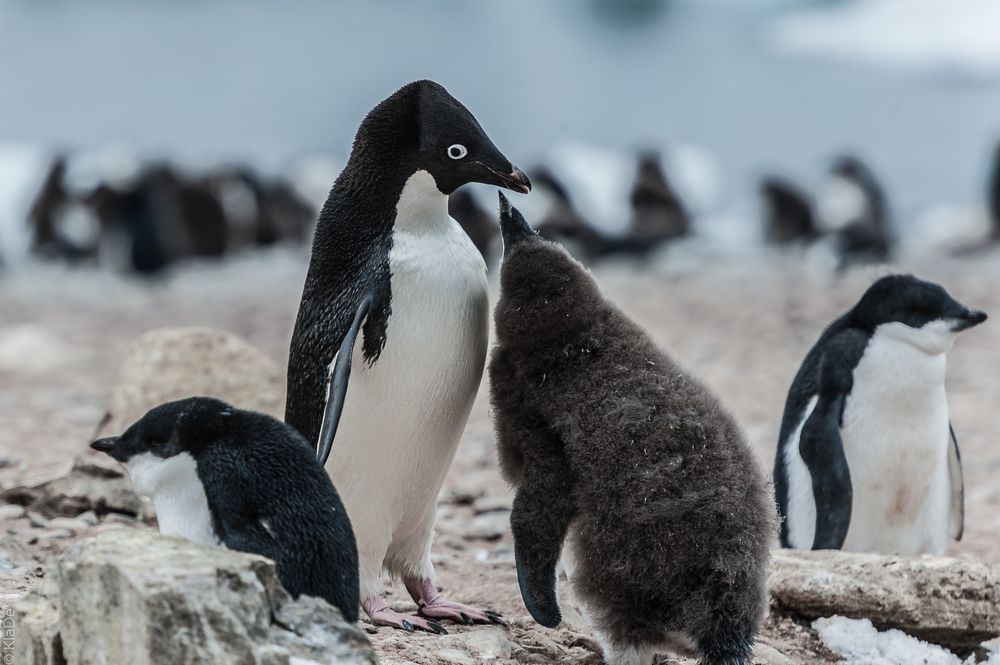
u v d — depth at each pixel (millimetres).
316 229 9492
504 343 8500
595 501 7820
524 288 8414
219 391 13258
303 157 81875
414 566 9602
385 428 9008
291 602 6355
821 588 9508
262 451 7070
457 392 9148
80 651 6254
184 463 7141
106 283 40625
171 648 5902
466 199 36781
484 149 9078
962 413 19641
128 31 142125
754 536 7652
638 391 8000
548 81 116375
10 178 56062
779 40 139000
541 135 91938
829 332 11688
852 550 11516
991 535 13172
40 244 46375
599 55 132750
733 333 27438
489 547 12359
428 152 9078
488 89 111125
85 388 21844
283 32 143000
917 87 106312
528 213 43625
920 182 67562
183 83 112750
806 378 11625
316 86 111438
